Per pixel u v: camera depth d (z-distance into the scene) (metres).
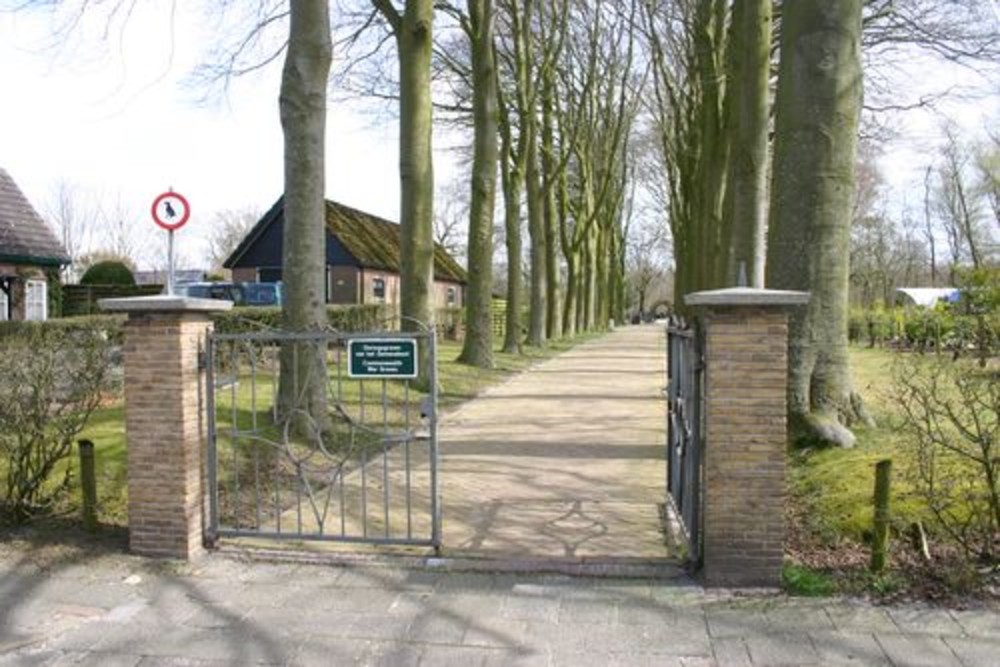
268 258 37.06
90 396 6.58
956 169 44.06
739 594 4.96
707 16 16.84
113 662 4.26
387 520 5.98
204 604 4.98
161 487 5.75
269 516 6.82
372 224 43.22
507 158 25.33
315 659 4.26
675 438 6.67
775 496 5.04
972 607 4.66
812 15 7.87
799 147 7.97
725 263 14.20
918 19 15.17
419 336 5.80
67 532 6.25
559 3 25.42
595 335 42.88
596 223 43.84
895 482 6.28
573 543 6.05
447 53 23.28
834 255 8.02
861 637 4.36
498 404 13.87
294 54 9.43
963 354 9.48
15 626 4.70
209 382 5.96
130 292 32.72
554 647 4.34
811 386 8.04
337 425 10.26
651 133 38.56
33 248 24.84
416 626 4.63
